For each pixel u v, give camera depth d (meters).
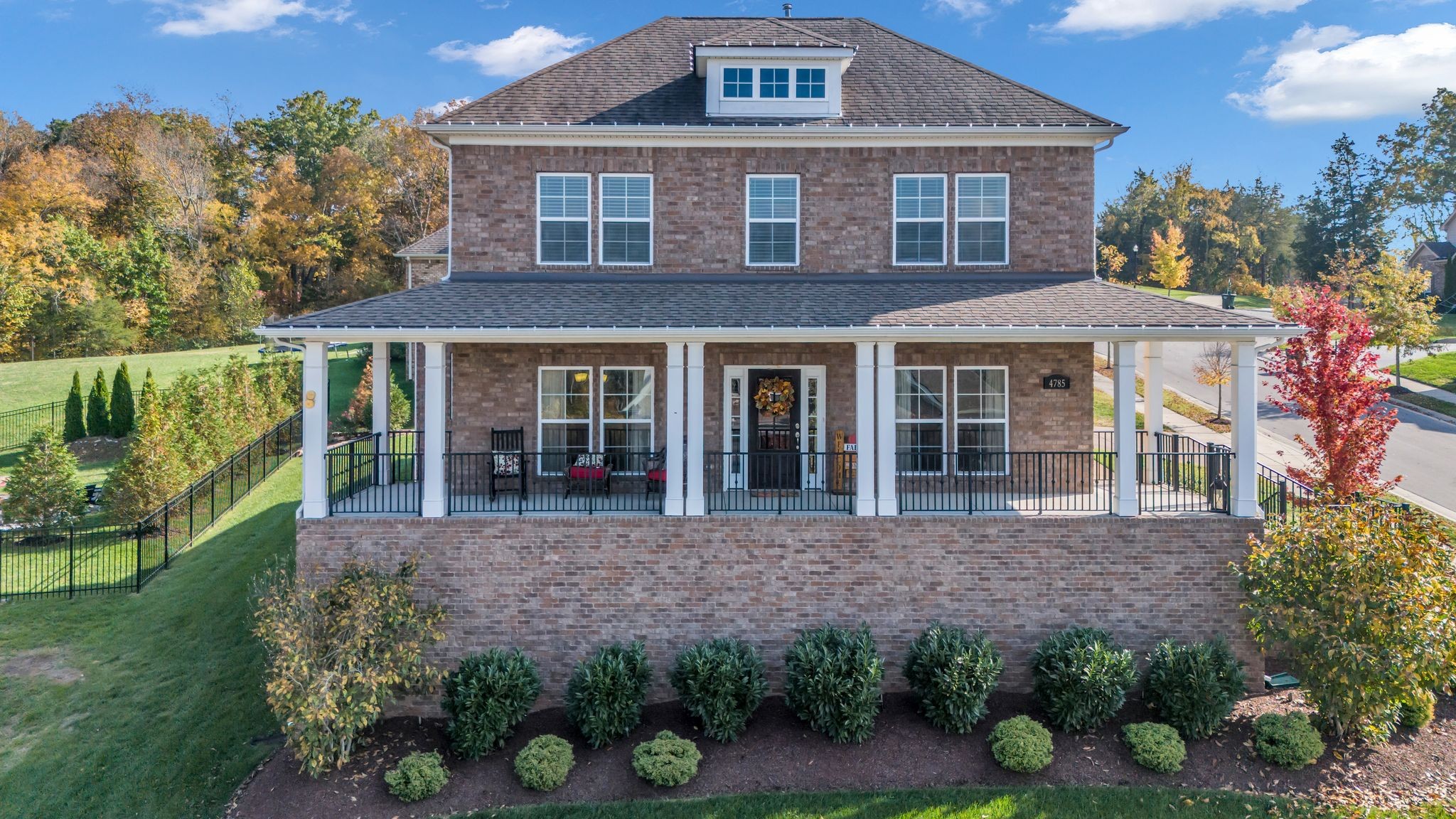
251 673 12.24
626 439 14.34
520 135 14.04
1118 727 10.82
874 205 14.31
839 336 11.58
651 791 9.96
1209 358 30.28
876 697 10.74
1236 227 75.69
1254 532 11.54
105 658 12.68
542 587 11.58
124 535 17.25
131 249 45.25
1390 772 10.10
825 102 14.34
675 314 12.20
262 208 52.69
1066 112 14.35
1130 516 11.62
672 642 11.63
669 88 15.03
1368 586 9.87
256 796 9.96
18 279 39.47
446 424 15.54
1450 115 56.34
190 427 20.47
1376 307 31.27
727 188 14.27
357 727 10.37
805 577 11.61
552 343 12.38
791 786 9.98
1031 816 9.37
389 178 54.69
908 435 14.47
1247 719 11.08
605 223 14.26
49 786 10.17
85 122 53.81
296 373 27.89
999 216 14.34
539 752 10.15
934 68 15.59
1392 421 15.06
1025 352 14.23
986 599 11.64
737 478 14.38
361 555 11.50
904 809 9.53
